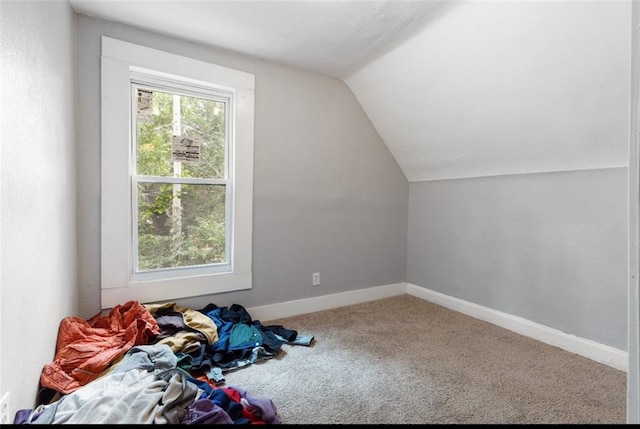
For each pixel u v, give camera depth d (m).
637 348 0.81
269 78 2.55
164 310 2.13
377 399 1.58
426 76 2.36
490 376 1.79
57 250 1.52
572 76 1.75
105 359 1.52
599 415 1.46
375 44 2.24
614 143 1.84
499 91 2.09
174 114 2.27
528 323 2.34
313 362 1.94
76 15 1.90
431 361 1.96
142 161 2.19
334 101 2.88
